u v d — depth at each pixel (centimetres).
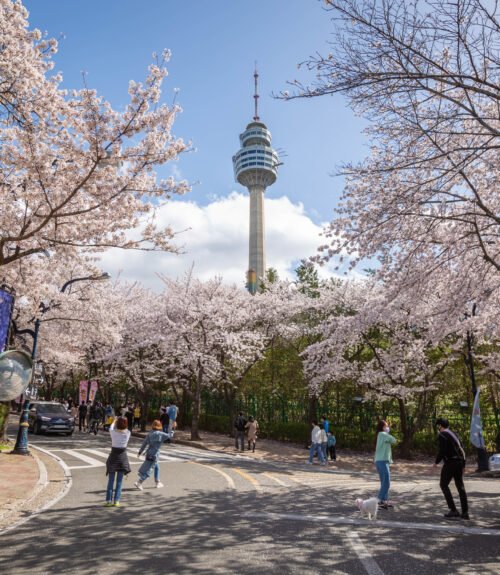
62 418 2508
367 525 779
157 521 774
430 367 2253
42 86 1020
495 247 1282
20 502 883
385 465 953
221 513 844
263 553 604
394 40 834
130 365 3197
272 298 3161
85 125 1021
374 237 1203
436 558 598
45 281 1972
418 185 1051
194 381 3309
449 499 869
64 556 584
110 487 893
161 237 1216
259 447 2398
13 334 1847
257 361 3181
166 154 1099
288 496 1041
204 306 2861
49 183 1107
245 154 15338
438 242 1198
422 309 1839
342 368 2281
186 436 2766
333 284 2883
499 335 1588
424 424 2545
